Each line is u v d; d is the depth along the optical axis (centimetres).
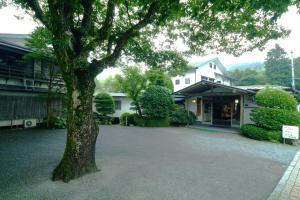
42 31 952
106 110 1875
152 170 574
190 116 1698
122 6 685
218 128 1541
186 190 452
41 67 1459
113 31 666
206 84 1521
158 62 903
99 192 430
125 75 1725
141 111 1784
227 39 768
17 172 534
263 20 600
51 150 771
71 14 485
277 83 3297
